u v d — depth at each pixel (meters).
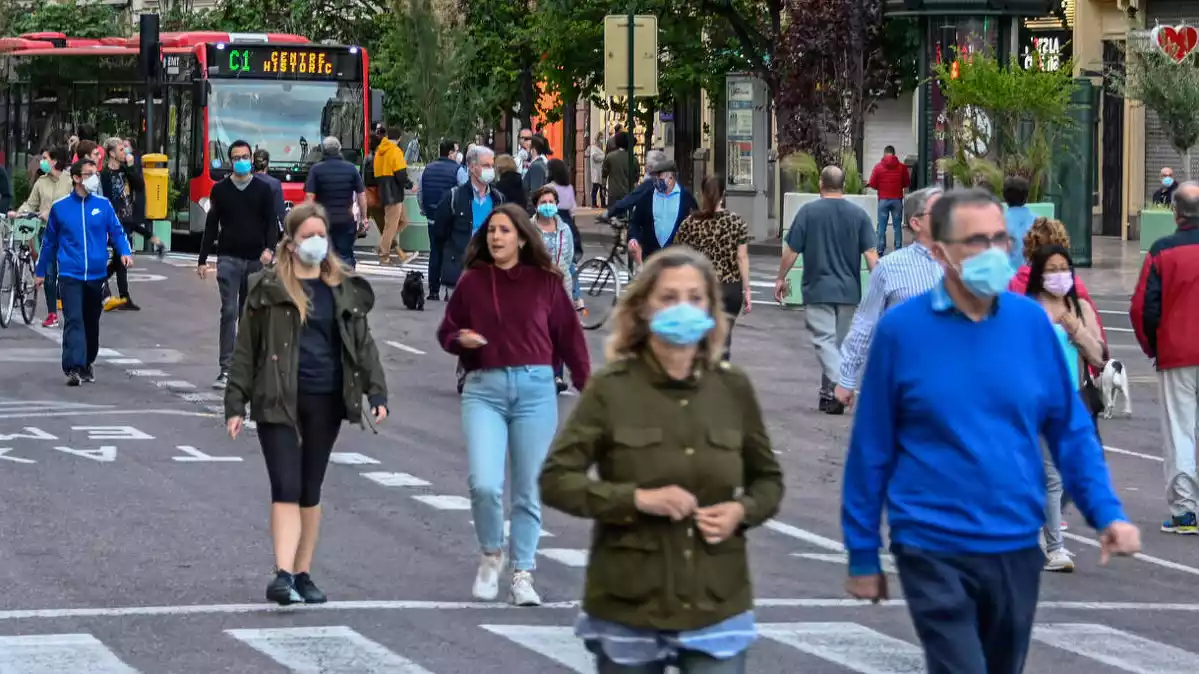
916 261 33.16
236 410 27.45
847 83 101.81
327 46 101.44
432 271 72.25
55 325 65.56
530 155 103.44
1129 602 29.39
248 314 27.52
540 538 33.47
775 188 112.31
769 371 56.25
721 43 117.19
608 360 17.14
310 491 27.92
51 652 24.78
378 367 27.78
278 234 50.81
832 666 24.56
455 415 47.44
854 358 33.53
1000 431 17.64
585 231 119.56
